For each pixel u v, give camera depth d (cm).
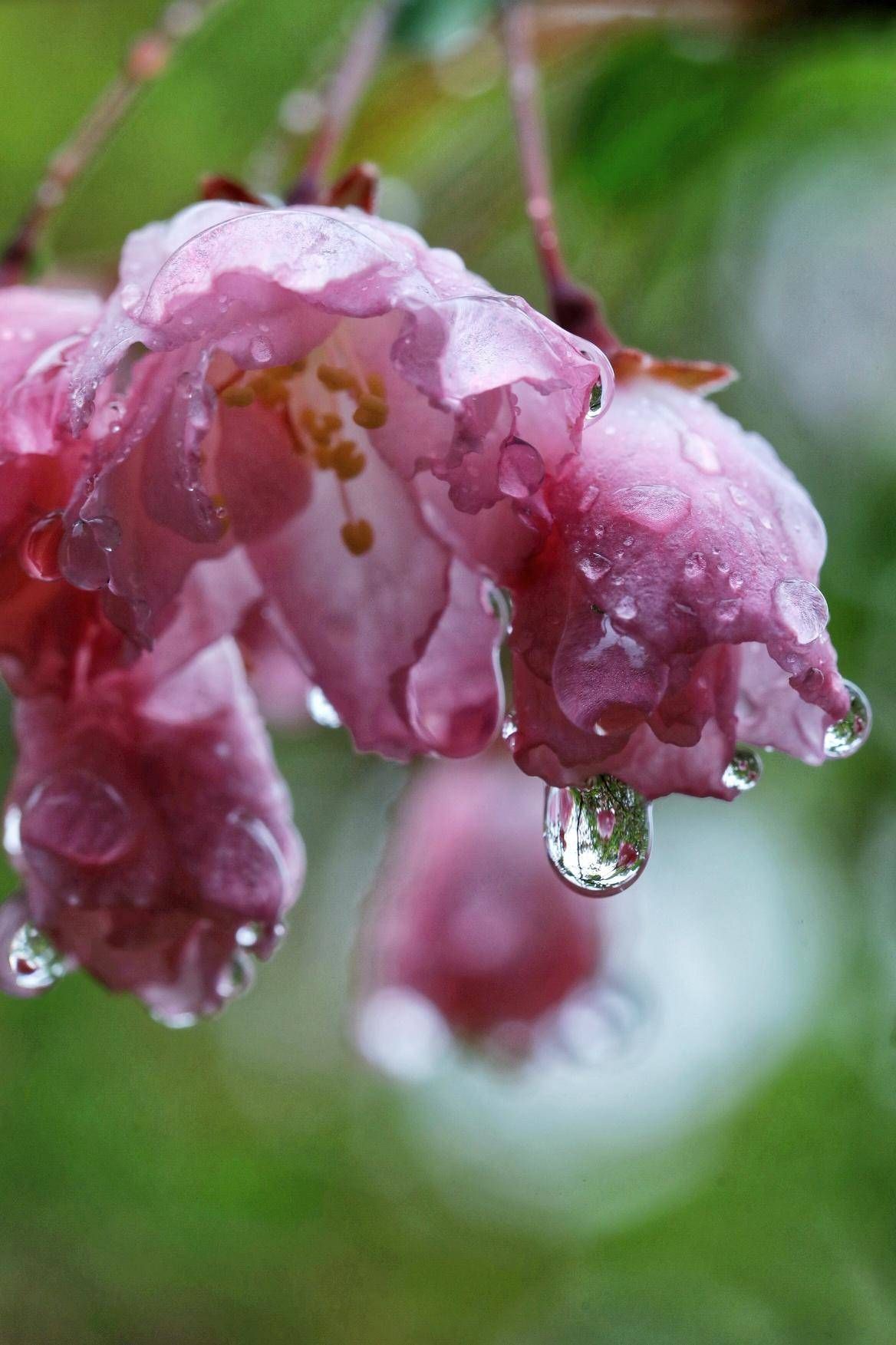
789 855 30
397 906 23
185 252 17
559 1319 38
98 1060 36
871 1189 29
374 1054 23
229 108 29
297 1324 38
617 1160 40
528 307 17
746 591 17
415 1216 41
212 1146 38
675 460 17
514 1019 23
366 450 18
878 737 24
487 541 17
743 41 22
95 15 30
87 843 18
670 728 17
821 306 28
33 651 17
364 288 17
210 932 18
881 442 27
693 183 23
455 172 23
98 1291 37
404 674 17
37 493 17
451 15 22
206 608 18
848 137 26
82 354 17
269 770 18
